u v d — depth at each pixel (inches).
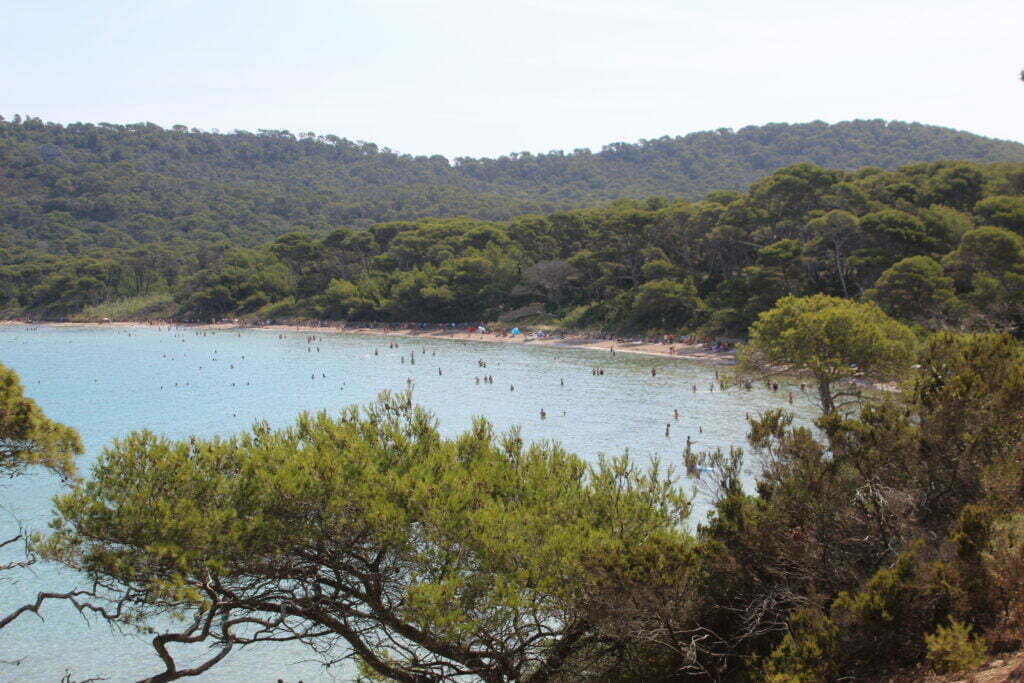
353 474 660.7
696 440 2484.0
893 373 1619.1
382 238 7682.1
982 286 3063.5
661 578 594.2
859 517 686.5
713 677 645.9
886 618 557.3
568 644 678.5
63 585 1422.2
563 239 6432.1
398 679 710.5
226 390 3914.9
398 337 6279.5
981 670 529.7
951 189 4414.4
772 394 3297.2
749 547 667.4
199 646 1230.9
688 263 5329.7
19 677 1125.7
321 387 3959.2
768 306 4244.6
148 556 594.6
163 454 653.3
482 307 6491.1
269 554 627.2
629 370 4148.6
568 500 721.0
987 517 594.9
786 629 647.1
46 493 1875.0
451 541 645.3
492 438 820.6
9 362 5162.4
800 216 4564.5
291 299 7677.2
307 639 1240.8
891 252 3924.7
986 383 706.2
